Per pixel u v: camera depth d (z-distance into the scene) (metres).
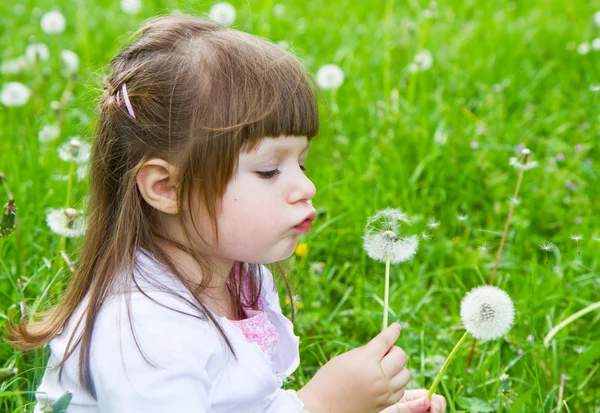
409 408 2.54
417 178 4.80
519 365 3.35
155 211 2.42
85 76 5.68
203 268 2.42
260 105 2.29
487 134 5.18
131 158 2.39
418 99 5.77
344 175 4.70
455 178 4.81
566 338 3.43
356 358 2.42
